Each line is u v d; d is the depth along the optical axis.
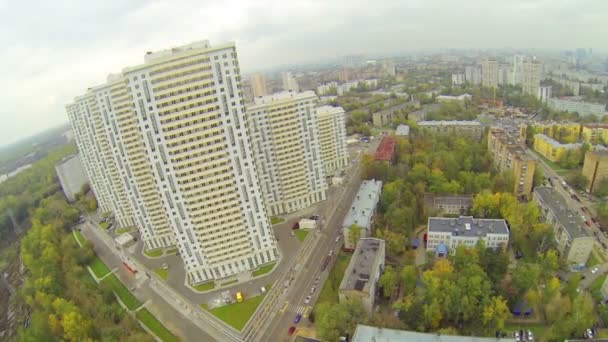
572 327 104.12
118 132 167.38
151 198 181.25
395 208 169.00
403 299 126.56
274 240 163.50
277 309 138.25
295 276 155.88
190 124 129.12
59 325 136.62
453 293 114.81
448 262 132.25
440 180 198.12
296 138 195.88
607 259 145.88
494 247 149.00
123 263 187.75
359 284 125.94
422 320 113.19
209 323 135.88
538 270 119.56
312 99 195.00
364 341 102.19
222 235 149.12
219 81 127.75
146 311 148.88
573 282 118.44
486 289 115.25
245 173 143.25
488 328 112.69
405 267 133.62
